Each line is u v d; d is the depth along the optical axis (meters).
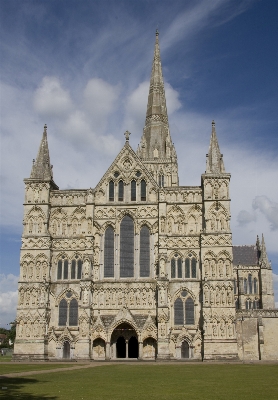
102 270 91.50
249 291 143.62
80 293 89.62
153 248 91.69
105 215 93.88
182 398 31.73
